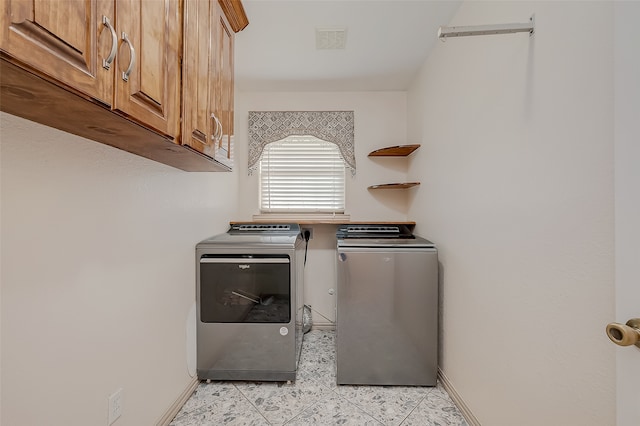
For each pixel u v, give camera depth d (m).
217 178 2.07
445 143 1.70
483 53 1.27
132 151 1.10
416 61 2.09
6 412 0.70
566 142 0.83
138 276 1.18
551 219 0.89
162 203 1.36
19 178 0.73
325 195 2.64
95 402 0.96
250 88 2.53
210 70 1.18
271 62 2.10
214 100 1.23
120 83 0.67
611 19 0.70
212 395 1.62
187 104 0.98
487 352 1.24
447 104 1.67
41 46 0.48
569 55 0.82
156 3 0.81
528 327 0.99
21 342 0.73
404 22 1.66
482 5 1.30
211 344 1.71
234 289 1.71
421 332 1.68
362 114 2.61
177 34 0.93
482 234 1.28
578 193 0.79
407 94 2.57
